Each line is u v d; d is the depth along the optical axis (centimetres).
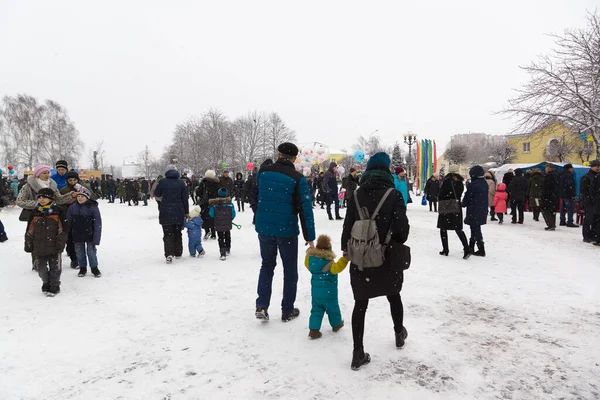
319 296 373
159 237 1044
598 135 1498
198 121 5428
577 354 340
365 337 376
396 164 4919
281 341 370
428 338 374
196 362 331
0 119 4897
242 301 496
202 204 983
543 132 1755
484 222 736
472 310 453
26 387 297
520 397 274
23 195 621
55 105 5256
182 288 557
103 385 298
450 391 282
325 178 1346
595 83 1464
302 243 921
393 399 271
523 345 359
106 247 893
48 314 457
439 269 646
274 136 5969
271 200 404
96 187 3062
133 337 387
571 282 567
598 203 852
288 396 277
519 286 548
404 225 307
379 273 312
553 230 1102
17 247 902
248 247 885
